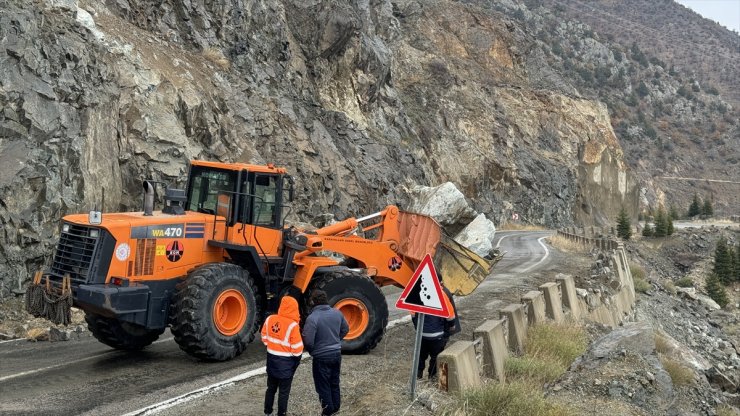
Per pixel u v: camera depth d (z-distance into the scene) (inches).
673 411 409.1
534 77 3503.9
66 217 421.4
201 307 402.0
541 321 536.4
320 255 537.3
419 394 339.3
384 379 390.3
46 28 687.1
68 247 407.5
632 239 2819.9
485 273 548.1
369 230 536.4
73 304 401.7
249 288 430.0
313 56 1492.4
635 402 397.4
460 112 2591.0
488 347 403.9
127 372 398.3
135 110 789.2
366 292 462.6
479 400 333.1
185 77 940.6
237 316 426.0
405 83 2549.2
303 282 458.6
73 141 650.2
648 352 449.1
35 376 384.5
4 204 568.4
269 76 1258.0
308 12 1480.1
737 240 2984.7
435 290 331.0
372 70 1695.4
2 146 590.6
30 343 474.6
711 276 2075.5
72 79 684.1
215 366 415.2
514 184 2623.0
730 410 509.7
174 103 858.8
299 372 409.7
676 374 513.3
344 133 1441.9
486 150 2556.6
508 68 3348.9
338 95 1573.6
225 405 337.7
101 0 954.7
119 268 399.9
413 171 1616.6
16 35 631.2
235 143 976.9
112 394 352.2
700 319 1299.2
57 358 430.6
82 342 483.8
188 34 1103.0
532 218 2645.2
